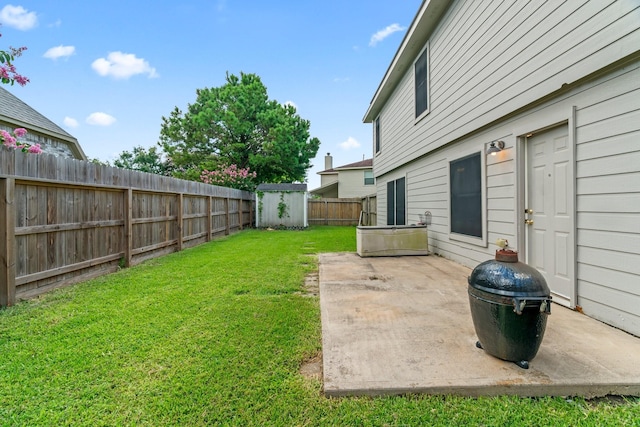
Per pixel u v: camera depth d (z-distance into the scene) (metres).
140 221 5.73
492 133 4.33
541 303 1.84
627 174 2.46
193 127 16.31
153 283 4.20
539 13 3.31
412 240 6.24
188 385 1.88
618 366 1.93
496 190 4.25
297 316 3.00
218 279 4.41
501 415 1.61
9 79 4.08
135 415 1.63
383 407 1.68
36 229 3.62
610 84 2.60
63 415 1.62
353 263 5.45
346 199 16.78
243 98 16.59
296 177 19.84
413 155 7.32
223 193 10.38
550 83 3.16
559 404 1.70
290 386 1.87
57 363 2.12
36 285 3.66
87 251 4.45
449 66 5.44
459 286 3.89
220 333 2.61
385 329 2.56
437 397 1.75
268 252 6.89
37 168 3.60
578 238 2.93
